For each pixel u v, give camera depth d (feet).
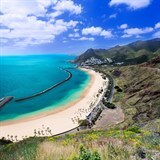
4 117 349.20
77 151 33.24
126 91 495.82
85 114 350.23
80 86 650.84
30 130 287.89
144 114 315.37
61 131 279.69
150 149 34.86
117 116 320.50
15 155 35.47
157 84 407.23
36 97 506.07
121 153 29.68
